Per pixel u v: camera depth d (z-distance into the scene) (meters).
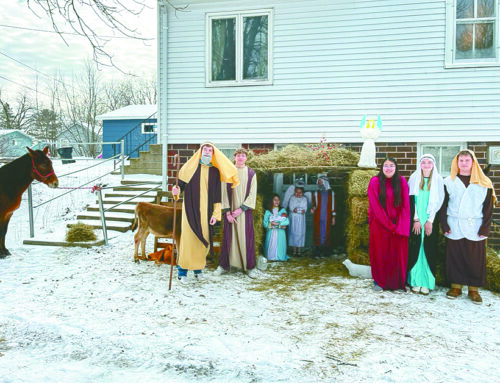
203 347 3.41
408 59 8.01
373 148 6.50
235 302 4.55
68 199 11.33
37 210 10.39
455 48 7.88
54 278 5.37
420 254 4.90
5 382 2.81
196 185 5.05
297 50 8.47
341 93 8.30
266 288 5.10
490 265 5.09
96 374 2.97
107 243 7.31
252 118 8.75
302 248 7.62
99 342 3.50
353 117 8.27
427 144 8.09
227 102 8.86
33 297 4.63
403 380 2.90
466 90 7.81
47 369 3.03
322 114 8.41
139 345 3.44
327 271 5.98
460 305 4.50
